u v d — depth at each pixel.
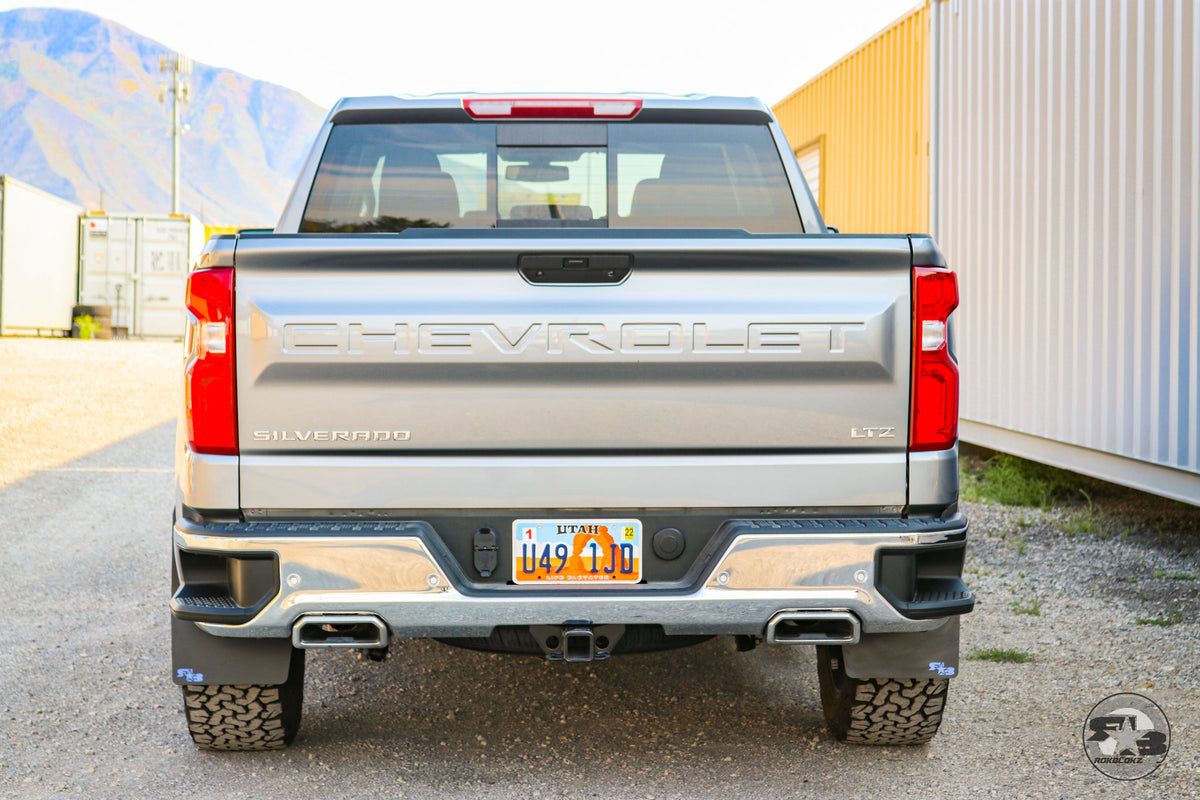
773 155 3.54
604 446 2.71
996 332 8.04
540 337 2.68
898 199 10.67
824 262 2.71
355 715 3.67
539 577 2.73
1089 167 6.68
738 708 3.74
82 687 3.93
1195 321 5.59
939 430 2.76
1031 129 7.46
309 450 2.68
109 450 10.12
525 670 4.16
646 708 3.74
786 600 2.70
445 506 2.71
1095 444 6.62
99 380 16.14
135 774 3.15
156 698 3.82
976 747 3.38
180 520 2.75
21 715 3.64
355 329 2.65
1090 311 6.66
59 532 6.74
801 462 2.74
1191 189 5.62
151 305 26.91
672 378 2.71
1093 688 3.93
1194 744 3.39
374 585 2.65
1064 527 6.63
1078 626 4.72
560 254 2.68
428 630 2.69
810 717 3.66
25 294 23.75
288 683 3.16
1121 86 6.29
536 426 2.70
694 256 2.69
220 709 3.09
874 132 11.42
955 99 8.85
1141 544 6.21
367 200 3.47
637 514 2.74
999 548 6.20
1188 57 5.63
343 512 2.71
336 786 3.07
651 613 2.70
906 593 2.77
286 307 2.65
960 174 8.72
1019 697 3.84
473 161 3.49
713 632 2.74
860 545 2.70
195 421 2.67
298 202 3.44
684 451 2.73
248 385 2.65
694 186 3.53
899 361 2.73
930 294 2.73
